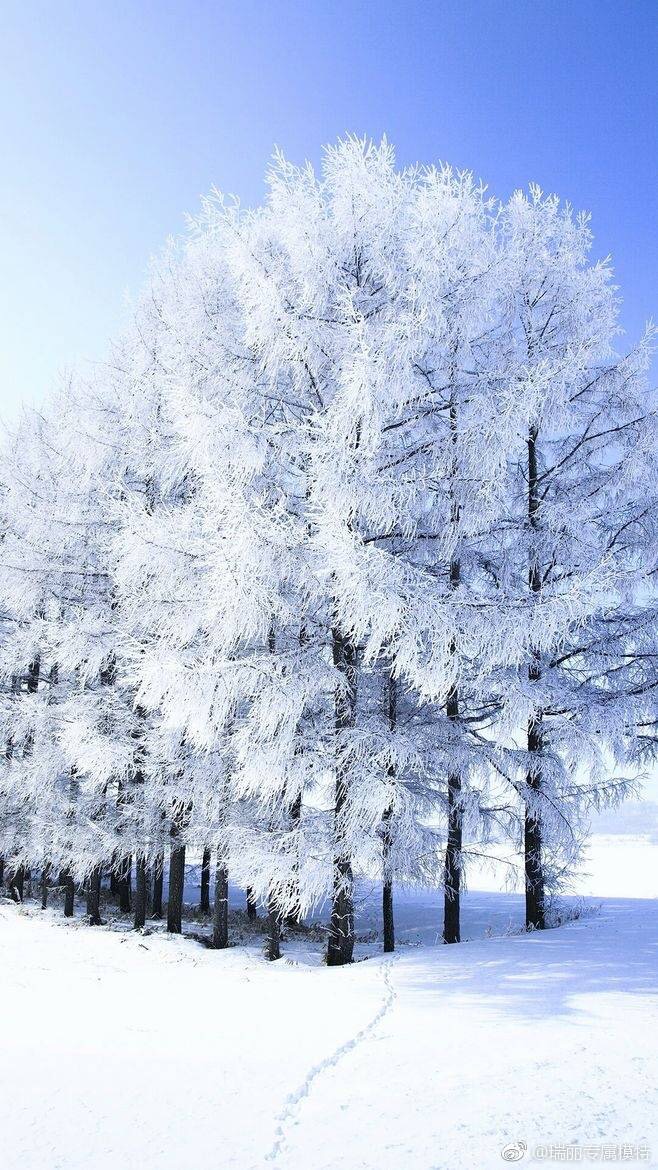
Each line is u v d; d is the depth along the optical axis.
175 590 10.59
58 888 17.17
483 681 10.26
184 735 11.77
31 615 15.48
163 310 13.12
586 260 12.31
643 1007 6.38
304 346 9.81
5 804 16.56
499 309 12.01
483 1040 5.66
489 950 9.58
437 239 9.70
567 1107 4.30
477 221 10.60
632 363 11.67
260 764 9.16
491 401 9.36
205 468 9.83
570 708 10.51
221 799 11.30
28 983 8.46
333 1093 4.74
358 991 7.67
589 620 11.27
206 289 11.86
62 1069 5.30
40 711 14.21
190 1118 4.39
